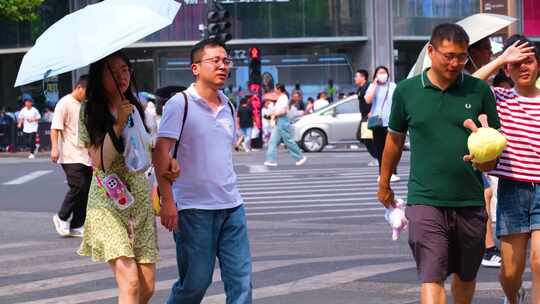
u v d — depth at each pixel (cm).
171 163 1362
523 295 1523
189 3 9062
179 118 1377
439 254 1300
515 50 1426
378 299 1794
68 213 2775
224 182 1398
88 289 1970
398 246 2472
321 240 2617
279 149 7112
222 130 1401
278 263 2206
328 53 9419
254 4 9162
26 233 2891
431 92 1303
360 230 2809
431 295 1292
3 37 9575
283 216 3177
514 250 1450
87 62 1316
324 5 9238
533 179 1419
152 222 1373
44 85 2253
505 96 1443
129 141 1341
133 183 1360
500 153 1274
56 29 1364
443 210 1307
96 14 1362
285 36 9200
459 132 1295
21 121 7419
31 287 2008
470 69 1703
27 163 6169
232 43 9138
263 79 7525
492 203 2119
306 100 9388
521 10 9394
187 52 9275
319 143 6650
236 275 1404
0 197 4016
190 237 1391
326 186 4088
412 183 1322
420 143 1309
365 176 4488
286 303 1777
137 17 1359
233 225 1407
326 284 1944
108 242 1337
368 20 9250
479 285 1894
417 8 9312
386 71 3600
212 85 1391
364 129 4494
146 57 9338
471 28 1675
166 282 2020
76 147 2694
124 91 1350
